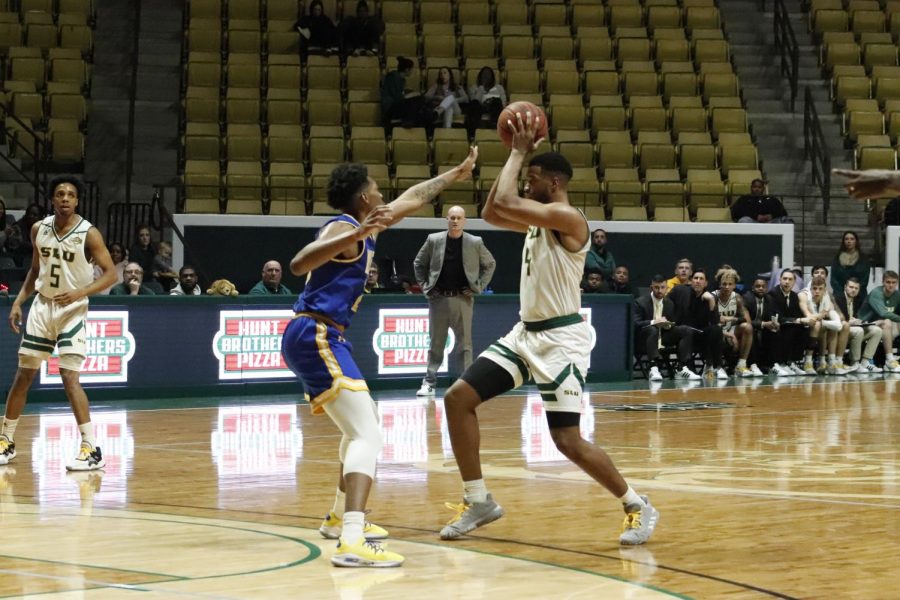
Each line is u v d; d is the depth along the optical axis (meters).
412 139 22.86
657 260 20.89
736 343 19.11
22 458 9.64
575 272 6.30
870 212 23.50
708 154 23.31
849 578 5.44
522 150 6.24
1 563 5.63
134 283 15.80
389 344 16.64
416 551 6.02
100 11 25.94
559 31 26.23
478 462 6.39
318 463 9.39
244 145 21.95
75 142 21.78
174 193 22.30
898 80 25.70
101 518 6.90
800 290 20.58
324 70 24.05
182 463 9.38
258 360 15.85
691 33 26.84
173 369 15.32
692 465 9.30
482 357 6.39
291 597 4.99
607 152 23.16
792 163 24.53
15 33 23.84
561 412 6.21
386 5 26.06
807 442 10.80
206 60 24.02
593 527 6.70
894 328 20.47
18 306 9.35
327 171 21.58
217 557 5.79
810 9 28.39
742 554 5.97
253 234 19.59
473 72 24.34
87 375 14.76
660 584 5.29
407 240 20.20
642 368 19.17
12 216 19.03
